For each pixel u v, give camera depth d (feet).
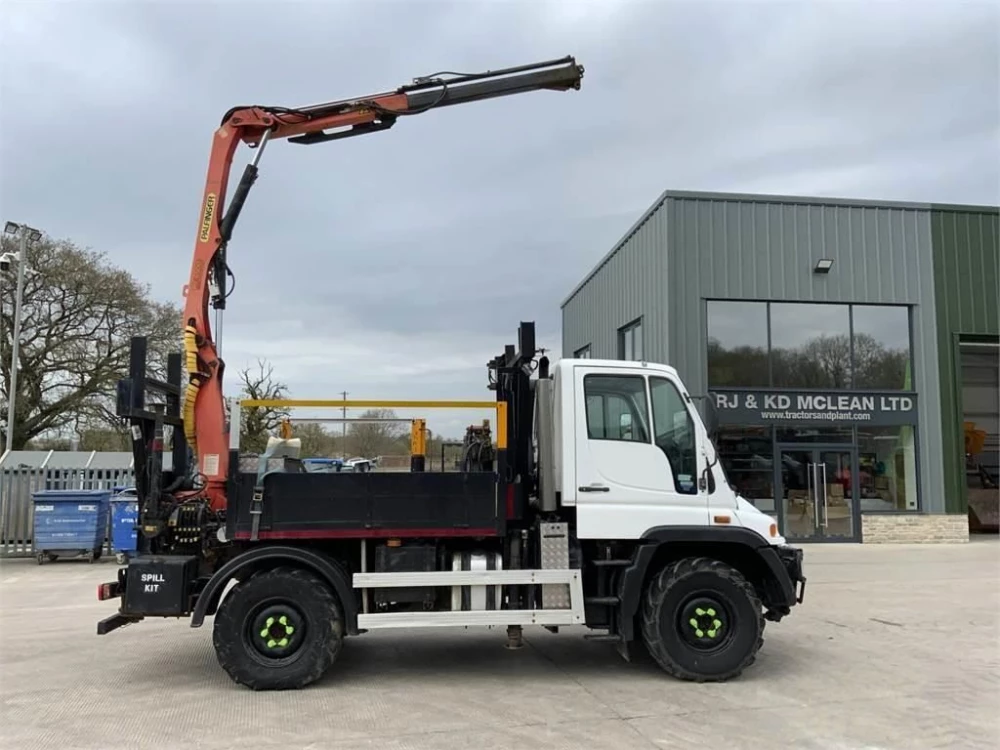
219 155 22.53
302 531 19.85
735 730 16.42
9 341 75.72
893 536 54.85
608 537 20.47
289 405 20.47
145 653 23.59
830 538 54.34
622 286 63.82
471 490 20.35
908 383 56.44
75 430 81.00
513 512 20.89
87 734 16.10
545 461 21.16
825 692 19.31
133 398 20.16
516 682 20.34
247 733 16.16
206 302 21.94
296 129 23.31
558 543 20.75
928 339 56.44
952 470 55.83
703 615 20.34
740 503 21.63
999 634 26.20
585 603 20.62
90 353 77.87
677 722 16.93
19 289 66.80
